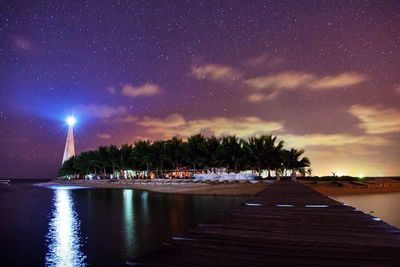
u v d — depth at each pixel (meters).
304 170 77.75
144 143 92.00
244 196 48.12
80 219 28.94
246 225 10.09
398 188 55.00
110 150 109.31
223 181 63.12
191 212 31.44
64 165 158.38
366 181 64.06
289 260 6.32
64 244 19.00
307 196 20.78
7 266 15.11
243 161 71.06
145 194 58.00
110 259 15.82
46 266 15.02
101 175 126.38
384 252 6.99
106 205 40.91
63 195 63.81
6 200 53.12
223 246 7.29
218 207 35.22
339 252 6.96
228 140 73.50
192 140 79.00
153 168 92.50
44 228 24.78
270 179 69.00
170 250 6.88
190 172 82.69
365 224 10.41
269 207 14.86
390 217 26.36
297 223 10.52
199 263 5.98
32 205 43.53
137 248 17.70
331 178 67.06
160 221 26.28
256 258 6.42
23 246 18.72
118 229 23.20
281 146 71.12
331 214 12.62
